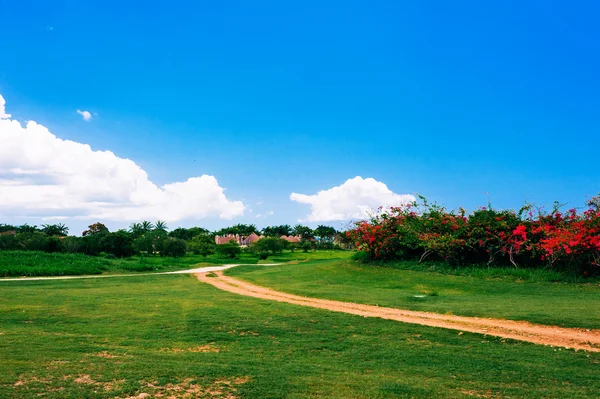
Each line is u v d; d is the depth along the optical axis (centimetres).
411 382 826
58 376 778
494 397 760
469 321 1381
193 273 3834
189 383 766
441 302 1752
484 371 915
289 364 947
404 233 2980
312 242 12250
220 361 952
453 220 2852
